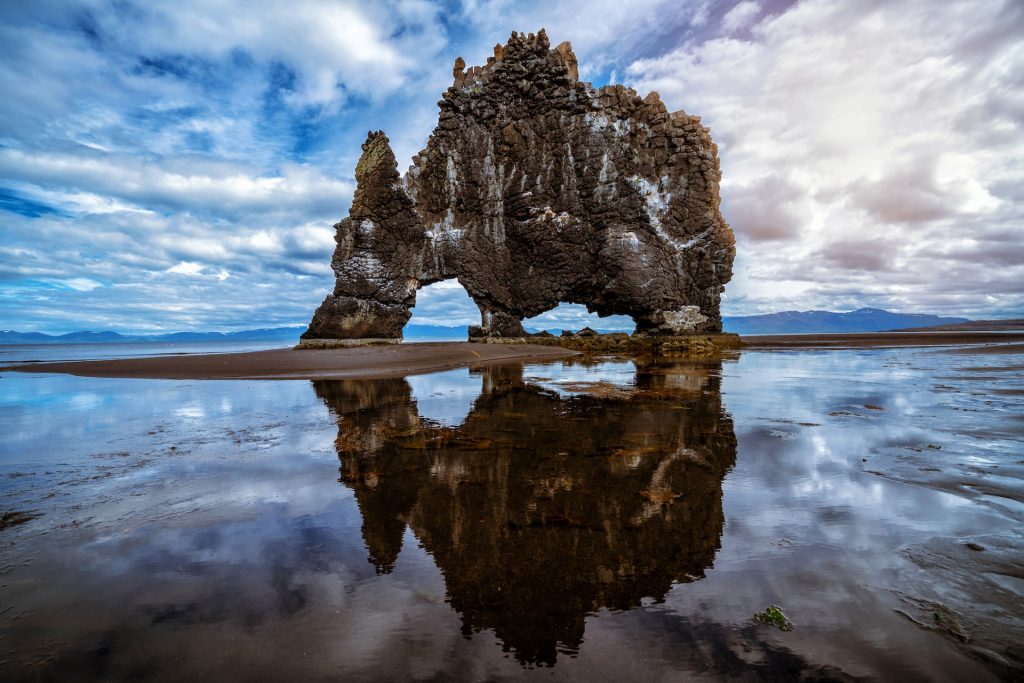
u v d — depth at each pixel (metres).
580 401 8.77
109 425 6.66
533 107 28.64
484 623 2.01
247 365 16.33
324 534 2.95
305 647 1.86
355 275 26.48
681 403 8.41
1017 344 28.73
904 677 1.62
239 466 4.53
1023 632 1.86
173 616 2.07
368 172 27.03
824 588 2.21
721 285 28.06
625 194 27.70
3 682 1.64
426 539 2.86
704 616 2.01
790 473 4.13
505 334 29.61
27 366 18.42
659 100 28.34
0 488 3.89
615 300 27.91
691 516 3.17
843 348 29.95
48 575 2.44
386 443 5.48
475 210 29.09
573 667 1.72
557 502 3.48
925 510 3.21
